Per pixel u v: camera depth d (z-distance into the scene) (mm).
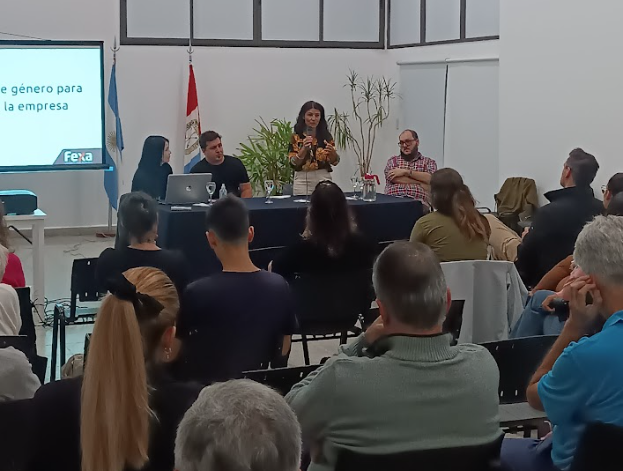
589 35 6156
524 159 7039
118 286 1651
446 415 1735
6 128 7926
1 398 2162
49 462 1753
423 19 9273
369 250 3824
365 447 1722
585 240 1935
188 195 5586
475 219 3891
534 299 2885
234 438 1002
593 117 6164
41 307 5574
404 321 1779
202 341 2814
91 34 8891
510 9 7082
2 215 3869
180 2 9258
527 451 2230
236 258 2951
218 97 9516
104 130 8273
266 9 9602
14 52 7852
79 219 9211
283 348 2963
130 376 1601
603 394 1795
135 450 1595
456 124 8742
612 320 1850
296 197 6035
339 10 9898
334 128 9961
